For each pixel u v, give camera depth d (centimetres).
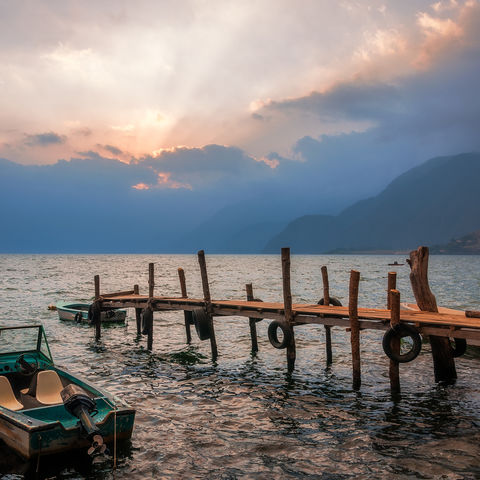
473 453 990
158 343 2219
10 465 921
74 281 6350
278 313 1659
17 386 1236
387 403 1323
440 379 1517
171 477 898
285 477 895
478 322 1290
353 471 918
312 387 1488
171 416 1225
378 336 2308
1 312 3198
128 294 2527
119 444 1020
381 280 7069
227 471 920
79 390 986
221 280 6781
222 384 1530
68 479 887
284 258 1599
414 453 994
